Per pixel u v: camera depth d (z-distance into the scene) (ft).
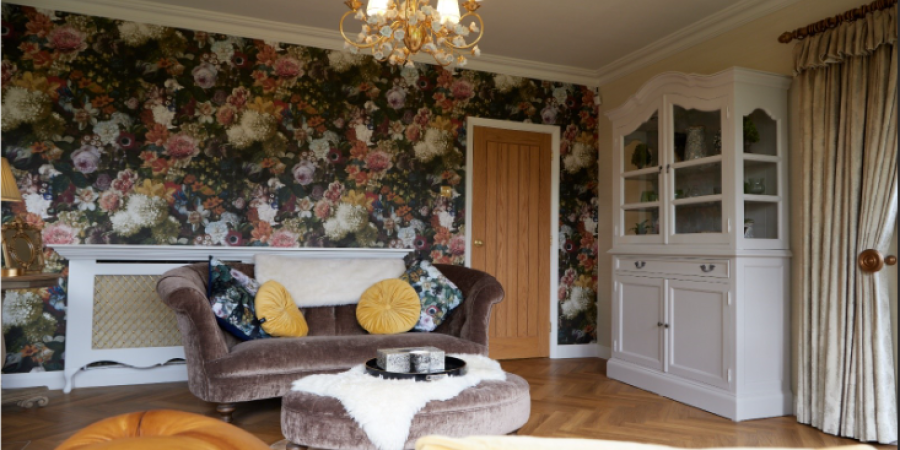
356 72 15.70
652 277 13.70
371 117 15.81
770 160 12.02
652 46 15.60
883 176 10.03
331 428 7.39
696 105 12.68
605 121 17.87
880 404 9.94
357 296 12.92
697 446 9.82
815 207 11.09
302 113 15.17
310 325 12.39
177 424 4.51
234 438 4.13
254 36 14.76
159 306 13.58
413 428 7.38
